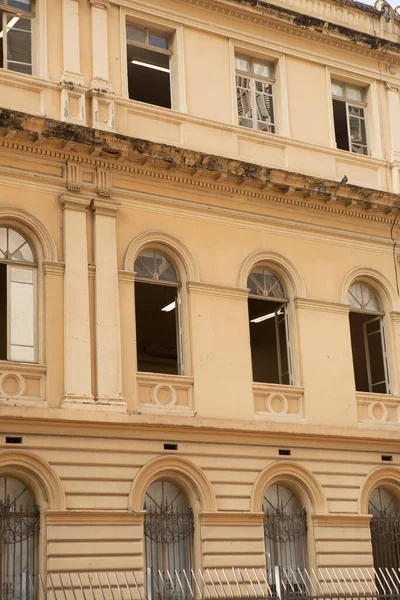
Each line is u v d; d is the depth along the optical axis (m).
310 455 22.00
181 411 20.69
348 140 25.61
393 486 23.17
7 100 20.56
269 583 20.92
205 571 20.02
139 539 19.45
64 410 19.14
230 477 20.84
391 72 26.52
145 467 19.86
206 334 21.50
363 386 23.88
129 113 21.94
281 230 23.25
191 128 22.69
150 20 22.91
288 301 23.14
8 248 20.02
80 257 20.34
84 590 18.61
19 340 19.64
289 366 22.80
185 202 22.03
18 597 18.31
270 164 23.64
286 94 24.44
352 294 24.28
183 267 21.80
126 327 20.56
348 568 21.70
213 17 23.80
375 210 24.61
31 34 21.55
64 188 20.66
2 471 18.59
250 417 21.45
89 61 21.77
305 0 25.67
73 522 18.86
